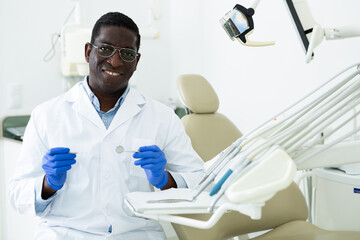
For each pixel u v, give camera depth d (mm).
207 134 1680
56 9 2553
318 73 1854
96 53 1159
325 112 752
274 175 683
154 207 858
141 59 2938
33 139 1205
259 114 2234
